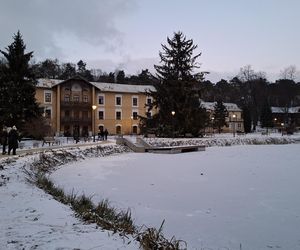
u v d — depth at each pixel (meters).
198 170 20.53
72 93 67.81
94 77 127.25
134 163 24.48
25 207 7.80
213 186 14.89
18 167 15.38
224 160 26.98
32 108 39.34
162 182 15.92
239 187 14.64
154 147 36.06
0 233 5.68
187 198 12.32
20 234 5.61
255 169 21.06
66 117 66.38
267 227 8.80
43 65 117.50
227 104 102.69
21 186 10.94
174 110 47.53
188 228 8.62
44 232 5.75
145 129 49.38
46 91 66.00
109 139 49.69
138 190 13.82
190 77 48.47
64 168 21.31
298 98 127.88
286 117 103.88
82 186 14.57
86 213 7.39
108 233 5.93
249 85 109.56
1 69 39.72
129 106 73.69
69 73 117.31
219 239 7.81
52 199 9.12
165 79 48.56
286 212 10.34
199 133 50.19
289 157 29.61
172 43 49.16
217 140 47.66
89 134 66.81
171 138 44.94
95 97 70.56
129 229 6.78
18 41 40.59
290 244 7.56
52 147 30.22
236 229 8.59
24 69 40.03
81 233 5.78
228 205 11.24
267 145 49.69
